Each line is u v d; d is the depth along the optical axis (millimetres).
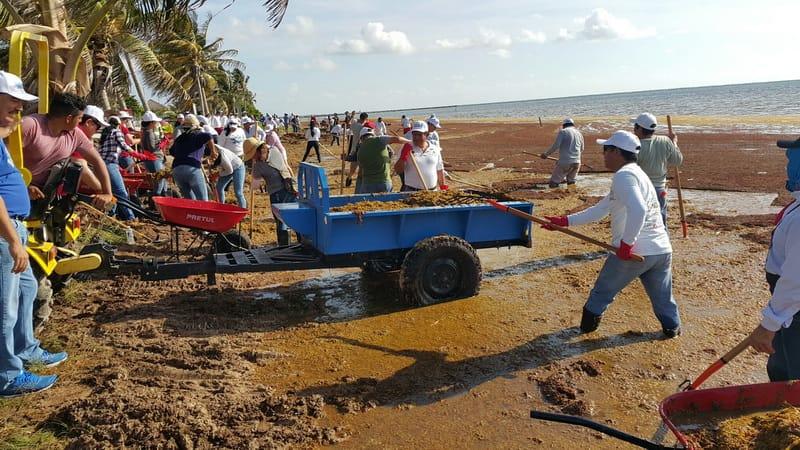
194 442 3887
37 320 5477
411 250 6281
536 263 8078
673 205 11656
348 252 6211
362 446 3922
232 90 61781
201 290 7055
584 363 4965
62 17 9367
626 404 4383
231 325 5992
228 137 12703
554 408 4344
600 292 5449
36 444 3781
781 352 3695
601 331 5695
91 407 4141
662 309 5426
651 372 4863
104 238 8617
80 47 9094
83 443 3766
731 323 5812
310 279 7562
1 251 4094
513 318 6047
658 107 104438
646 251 5156
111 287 7051
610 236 9406
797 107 68750
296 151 29922
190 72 38281
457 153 24469
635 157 5215
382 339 5594
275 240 9383
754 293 6625
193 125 9328
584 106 156875
